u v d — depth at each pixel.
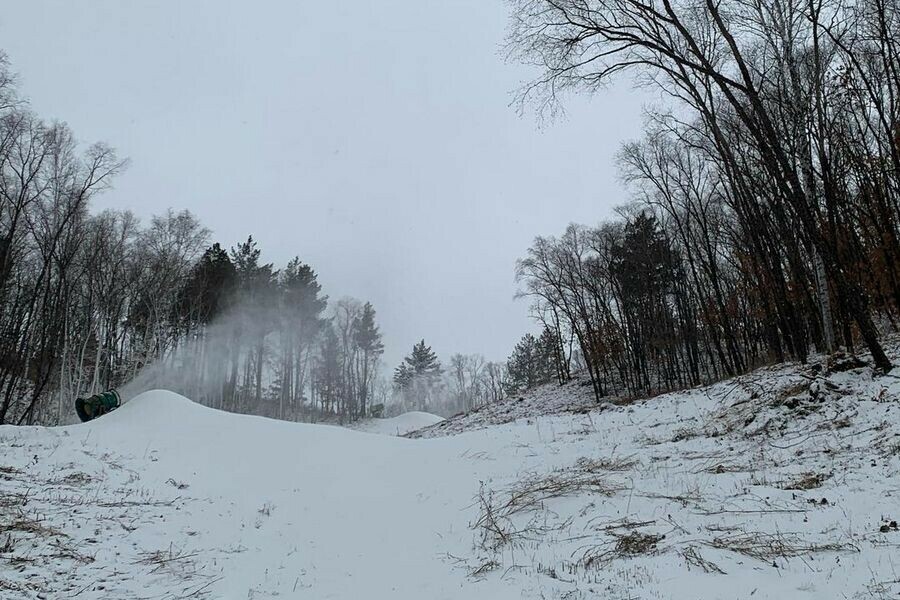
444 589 5.81
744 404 13.42
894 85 17.62
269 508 9.97
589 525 7.38
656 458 10.66
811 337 21.59
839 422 9.84
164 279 36.34
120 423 15.05
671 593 4.79
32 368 33.81
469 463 13.22
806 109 14.61
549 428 16.42
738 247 25.17
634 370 35.41
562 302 40.62
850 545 5.24
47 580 5.91
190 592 5.94
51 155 27.38
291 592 6.00
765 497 7.13
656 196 30.05
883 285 18.45
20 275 31.16
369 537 8.44
